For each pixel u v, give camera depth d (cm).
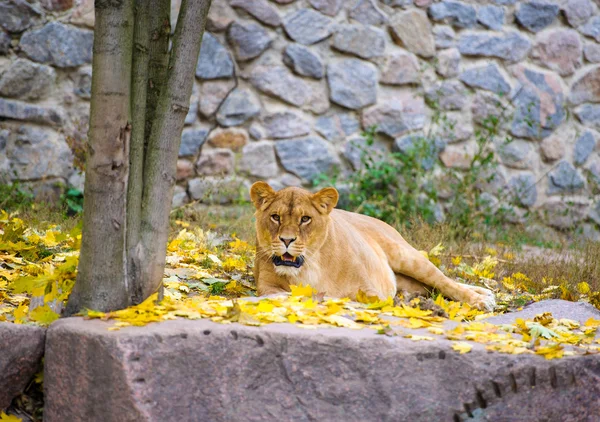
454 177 1948
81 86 1681
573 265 1345
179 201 1747
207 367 624
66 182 1670
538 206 2050
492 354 652
